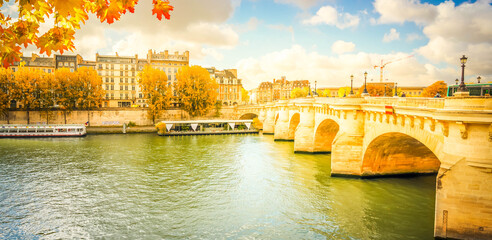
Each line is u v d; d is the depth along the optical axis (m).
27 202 28.19
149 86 87.19
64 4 3.14
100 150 54.00
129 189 31.83
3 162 43.72
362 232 21.91
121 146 58.88
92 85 84.56
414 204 26.34
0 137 70.12
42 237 21.98
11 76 79.00
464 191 17.23
